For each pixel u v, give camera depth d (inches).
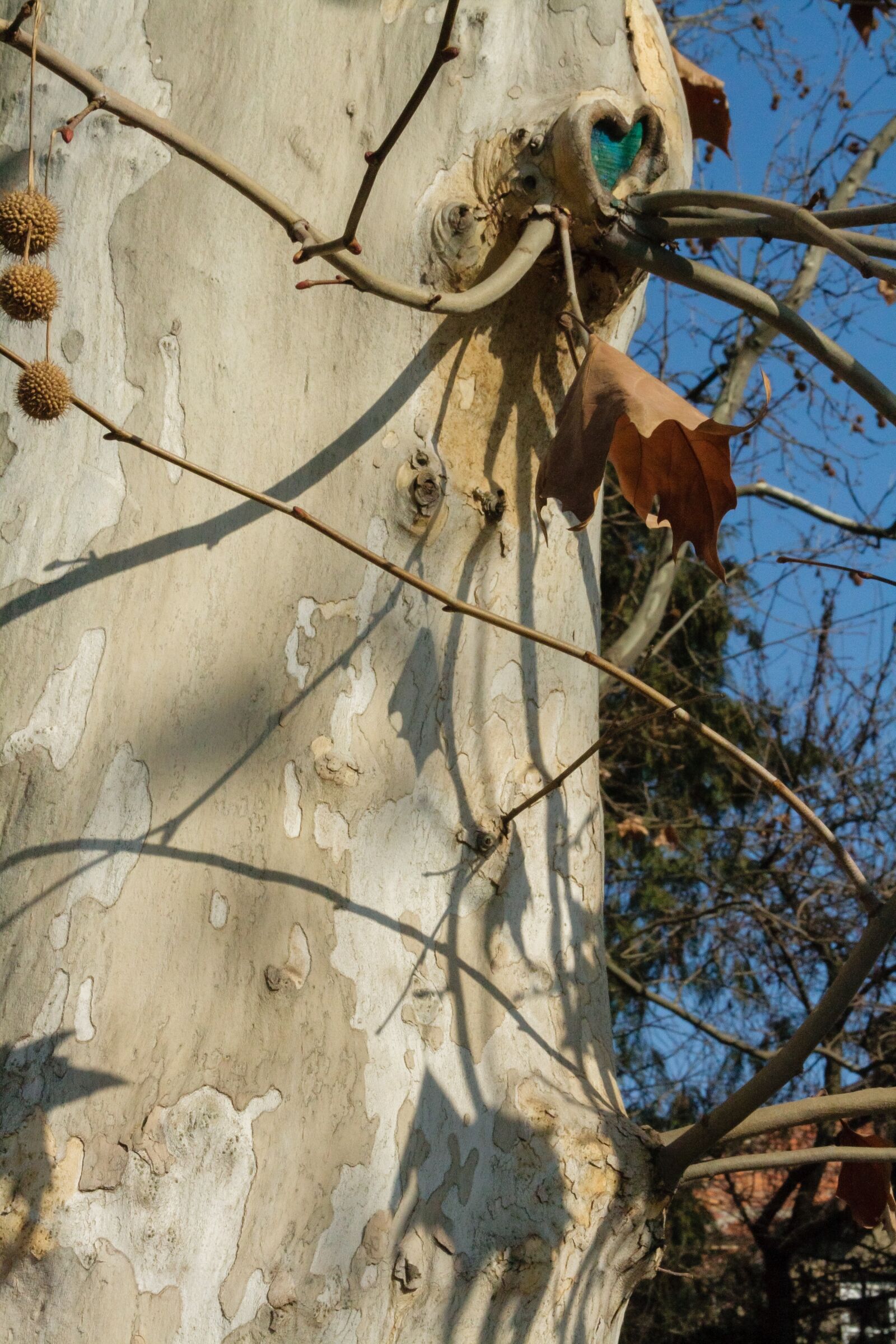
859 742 304.8
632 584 305.7
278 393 77.5
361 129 82.3
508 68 83.9
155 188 79.4
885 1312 293.3
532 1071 74.4
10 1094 64.8
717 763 329.7
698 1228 303.9
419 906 74.2
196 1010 67.1
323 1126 67.1
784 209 78.5
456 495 80.0
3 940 67.9
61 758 70.6
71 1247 62.1
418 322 80.1
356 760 74.2
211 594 73.7
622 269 84.8
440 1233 67.9
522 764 80.5
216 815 70.6
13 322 78.6
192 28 82.8
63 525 74.4
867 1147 79.0
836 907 288.2
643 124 84.0
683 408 68.5
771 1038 291.7
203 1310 62.8
